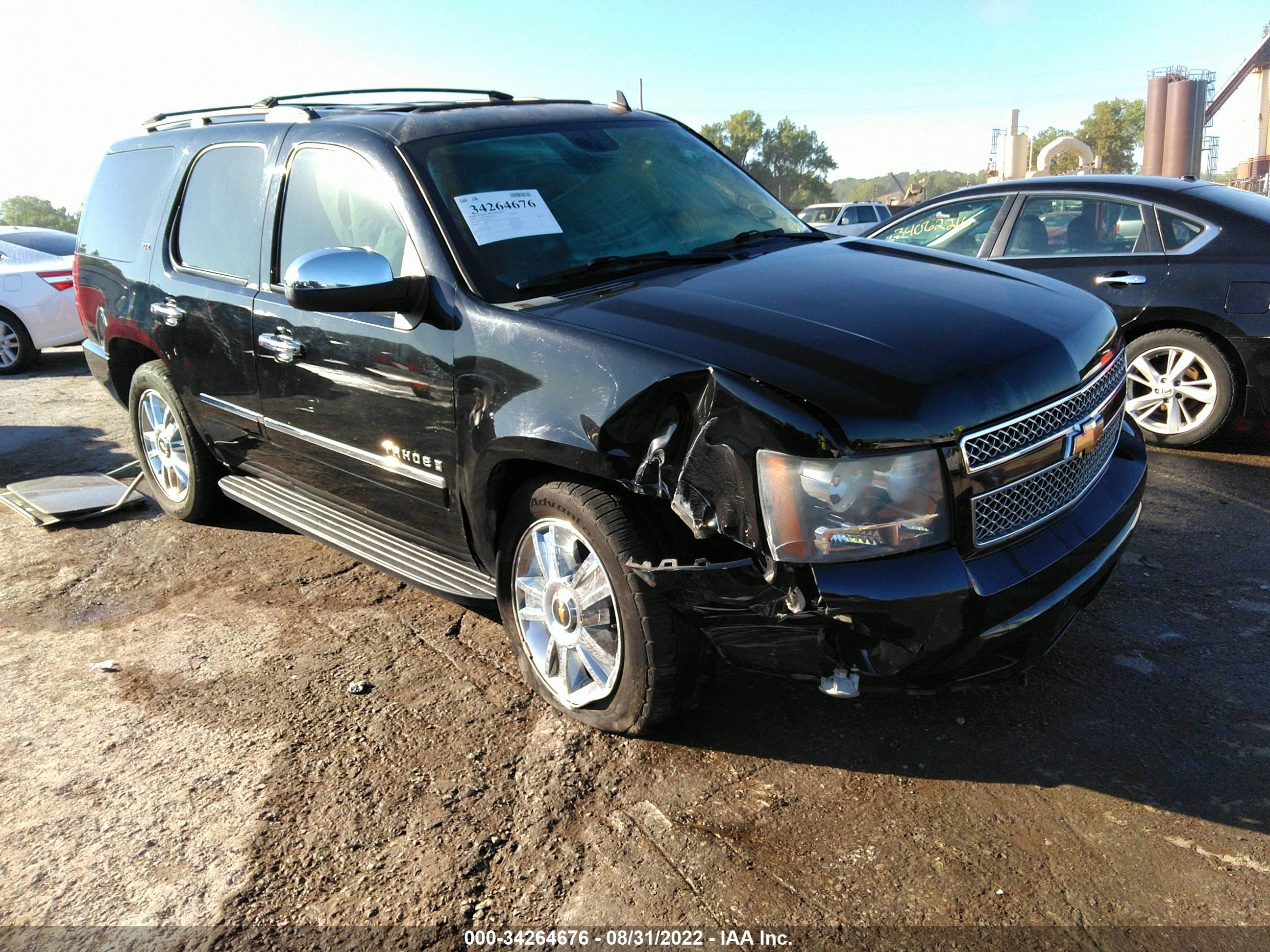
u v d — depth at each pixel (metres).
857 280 2.91
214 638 3.66
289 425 3.71
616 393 2.47
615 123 3.81
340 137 3.44
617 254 3.17
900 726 2.86
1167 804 2.46
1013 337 2.54
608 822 2.49
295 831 2.52
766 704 3.00
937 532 2.27
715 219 3.55
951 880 2.23
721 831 2.44
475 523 3.01
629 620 2.58
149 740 2.98
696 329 2.52
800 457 2.21
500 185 3.21
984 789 2.55
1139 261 5.43
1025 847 2.33
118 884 2.37
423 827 2.51
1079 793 2.52
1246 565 3.86
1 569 4.45
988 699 2.98
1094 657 3.20
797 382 2.27
